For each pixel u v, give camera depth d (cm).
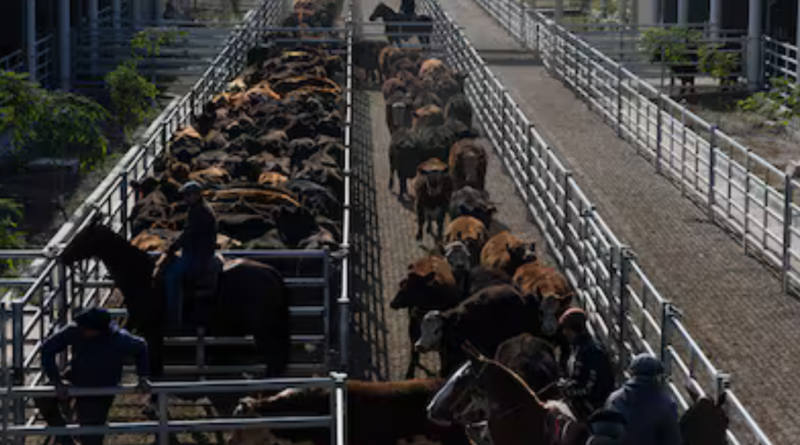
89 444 1103
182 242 1173
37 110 2277
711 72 3397
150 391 980
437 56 3856
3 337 1162
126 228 1761
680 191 2312
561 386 1067
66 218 2267
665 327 1223
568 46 3484
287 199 1702
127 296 1193
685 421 983
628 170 2475
